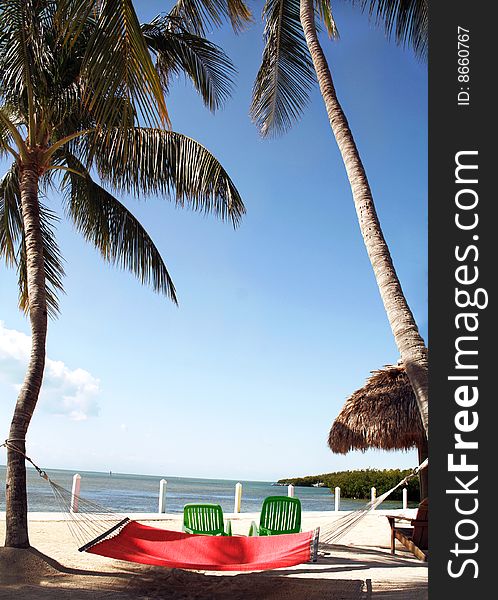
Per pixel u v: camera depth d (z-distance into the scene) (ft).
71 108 31.63
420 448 35.81
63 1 19.49
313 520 52.13
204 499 135.03
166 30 35.47
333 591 21.62
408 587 21.71
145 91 19.42
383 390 35.42
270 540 22.54
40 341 28.27
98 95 20.01
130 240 38.52
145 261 38.96
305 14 29.35
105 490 171.22
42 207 37.78
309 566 26.99
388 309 20.44
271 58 35.22
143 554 21.17
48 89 31.01
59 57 30.96
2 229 39.27
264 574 24.79
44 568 23.54
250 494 183.93
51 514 44.60
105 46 19.36
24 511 25.17
